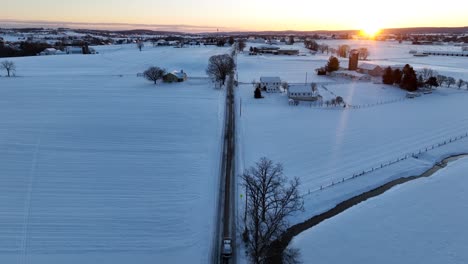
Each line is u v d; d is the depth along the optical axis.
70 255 27.94
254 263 27.03
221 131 57.00
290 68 138.38
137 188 38.44
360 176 41.97
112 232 31.00
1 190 37.09
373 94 86.94
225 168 43.56
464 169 43.84
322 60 166.75
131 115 63.69
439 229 31.77
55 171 41.56
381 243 29.88
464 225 32.38
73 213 33.59
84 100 74.81
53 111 65.19
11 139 50.25
